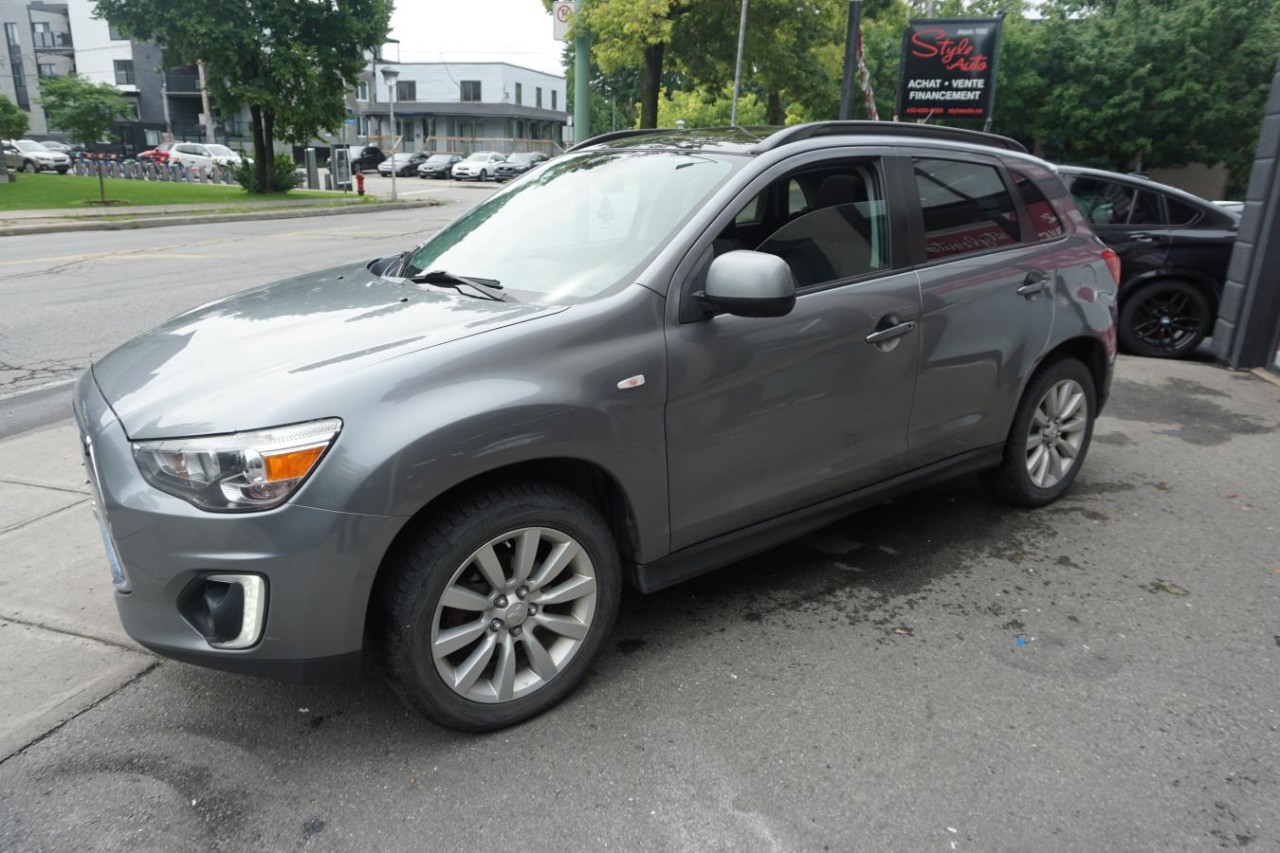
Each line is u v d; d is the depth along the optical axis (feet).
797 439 10.65
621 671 10.03
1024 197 13.66
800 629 10.94
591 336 8.92
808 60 56.29
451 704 8.55
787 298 8.96
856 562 12.84
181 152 138.62
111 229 61.67
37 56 205.05
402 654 8.18
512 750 8.70
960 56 45.50
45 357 24.23
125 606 8.17
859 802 8.01
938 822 7.77
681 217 10.03
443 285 10.59
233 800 7.99
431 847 7.47
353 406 7.70
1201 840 7.59
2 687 9.64
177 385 8.27
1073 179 26.89
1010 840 7.58
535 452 8.41
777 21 52.11
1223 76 81.30
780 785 8.21
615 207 10.82
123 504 7.76
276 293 11.14
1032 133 89.15
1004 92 86.48
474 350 8.36
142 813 7.80
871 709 9.36
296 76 90.58
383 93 210.18
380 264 12.82
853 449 11.34
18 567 12.30
